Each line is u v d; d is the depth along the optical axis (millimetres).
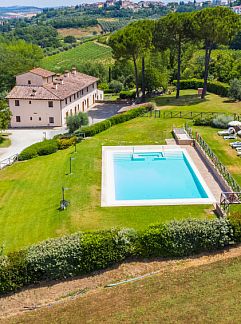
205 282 18047
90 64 101938
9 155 46906
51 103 61594
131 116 56219
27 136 56406
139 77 74688
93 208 28172
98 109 71188
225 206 25656
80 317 16797
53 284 20219
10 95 62531
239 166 34844
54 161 40719
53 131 59031
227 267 19125
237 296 16531
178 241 20922
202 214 26453
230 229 21266
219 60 85938
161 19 63875
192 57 95125
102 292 18875
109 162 38031
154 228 21203
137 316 16125
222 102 63250
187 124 49875
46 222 26969
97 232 21109
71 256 20172
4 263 19625
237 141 41875
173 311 16109
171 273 19500
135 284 19031
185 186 32625
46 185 34062
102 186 32250
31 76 65062
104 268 20859
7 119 54406
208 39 60844
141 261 21141
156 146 42406
